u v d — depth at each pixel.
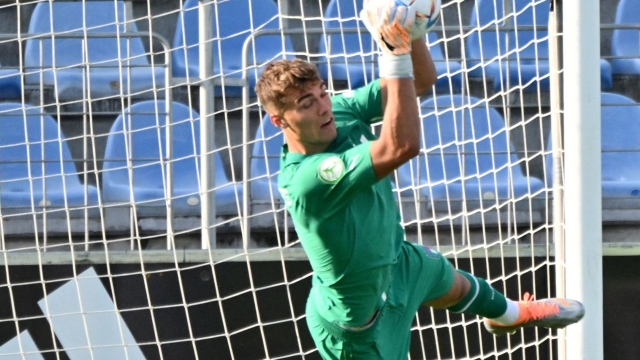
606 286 17.00
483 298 12.15
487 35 22.88
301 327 17.02
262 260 17.06
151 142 21.98
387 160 9.50
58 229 21.06
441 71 22.55
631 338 16.89
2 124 22.28
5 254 16.59
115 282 17.08
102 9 23.64
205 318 17.05
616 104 19.73
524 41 21.67
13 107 22.47
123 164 21.80
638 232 21.14
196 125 22.16
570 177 13.38
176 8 23.50
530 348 17.28
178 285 17.06
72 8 23.73
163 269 17.06
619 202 21.27
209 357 17.02
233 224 20.97
